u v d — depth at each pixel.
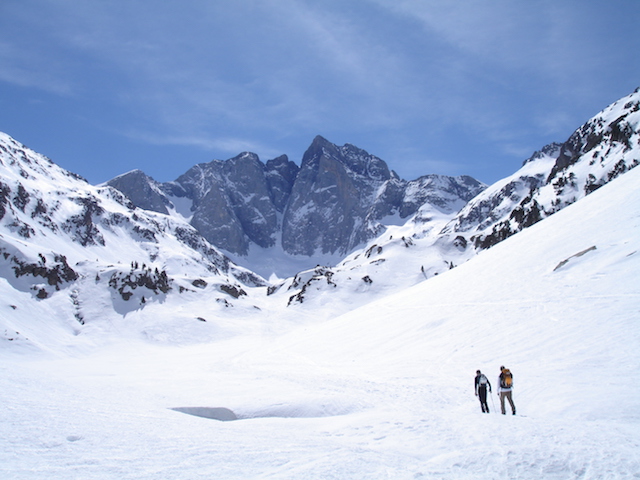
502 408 19.67
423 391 27.06
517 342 32.41
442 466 12.05
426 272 153.50
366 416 21.23
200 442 14.03
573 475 10.89
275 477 10.63
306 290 150.12
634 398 18.28
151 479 10.08
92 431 14.27
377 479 10.80
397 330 50.75
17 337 88.94
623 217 47.25
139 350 104.88
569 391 20.89
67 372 61.91
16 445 12.00
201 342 116.06
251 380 40.91
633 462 11.27
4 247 124.94
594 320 30.25
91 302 127.31
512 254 58.69
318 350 55.94
